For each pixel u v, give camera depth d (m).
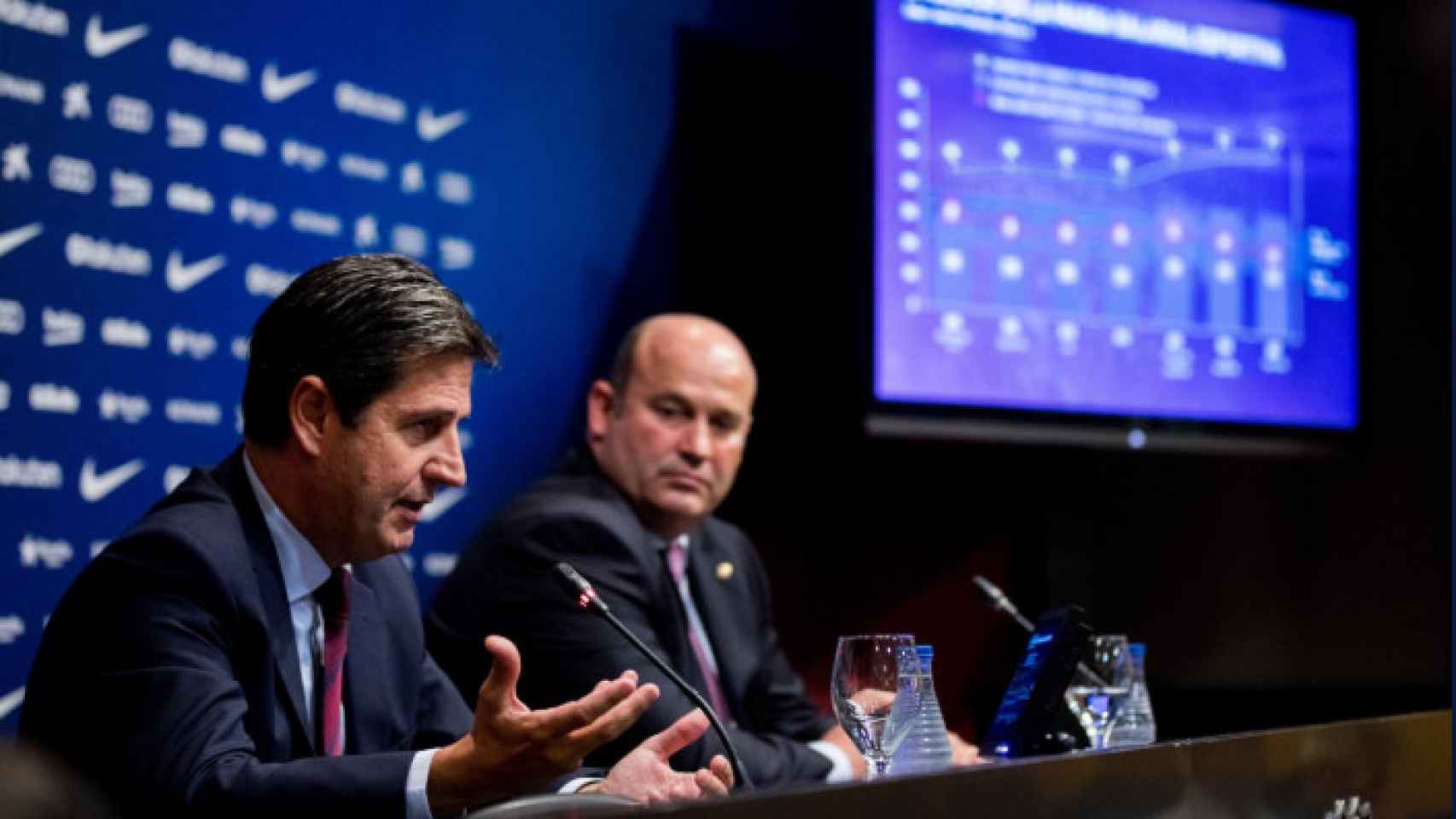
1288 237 7.16
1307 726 3.25
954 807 2.32
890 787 2.21
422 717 3.90
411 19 5.70
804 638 6.50
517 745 2.81
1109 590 7.16
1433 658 7.57
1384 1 7.59
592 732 2.82
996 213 6.50
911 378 6.29
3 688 4.66
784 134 6.73
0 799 1.08
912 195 6.35
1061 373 6.58
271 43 5.34
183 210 5.10
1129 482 7.24
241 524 3.31
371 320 3.24
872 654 3.33
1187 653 7.28
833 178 6.59
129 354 4.97
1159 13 6.94
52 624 3.15
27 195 4.77
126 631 3.06
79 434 4.86
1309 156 7.26
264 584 3.29
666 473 5.12
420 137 5.70
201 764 2.91
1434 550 7.60
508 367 5.86
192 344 5.12
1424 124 7.61
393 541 3.36
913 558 6.83
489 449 5.80
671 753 3.31
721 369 5.21
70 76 4.87
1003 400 6.45
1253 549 7.40
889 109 6.34
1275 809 3.10
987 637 6.98
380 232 5.57
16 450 4.72
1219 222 7.00
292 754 3.26
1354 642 7.52
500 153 5.91
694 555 5.30
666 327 5.27
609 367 6.16
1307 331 7.18
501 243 5.88
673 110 6.43
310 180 5.41
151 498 5.01
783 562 6.48
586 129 6.15
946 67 6.46
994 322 6.46
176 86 5.11
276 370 3.27
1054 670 3.70
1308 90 7.29
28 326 4.76
